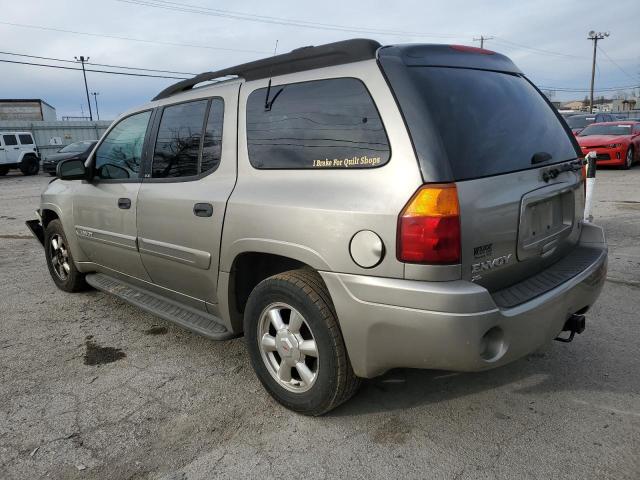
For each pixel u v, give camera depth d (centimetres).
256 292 302
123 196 405
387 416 296
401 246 238
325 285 275
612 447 263
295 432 284
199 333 346
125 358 382
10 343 414
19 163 2541
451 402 309
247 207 299
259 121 309
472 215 241
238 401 318
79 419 303
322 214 261
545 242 290
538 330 262
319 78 281
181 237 350
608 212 867
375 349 255
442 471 250
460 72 280
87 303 506
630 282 505
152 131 390
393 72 254
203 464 261
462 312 232
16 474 257
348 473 251
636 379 328
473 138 257
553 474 245
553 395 313
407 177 239
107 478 253
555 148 314
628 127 1700
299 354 288
